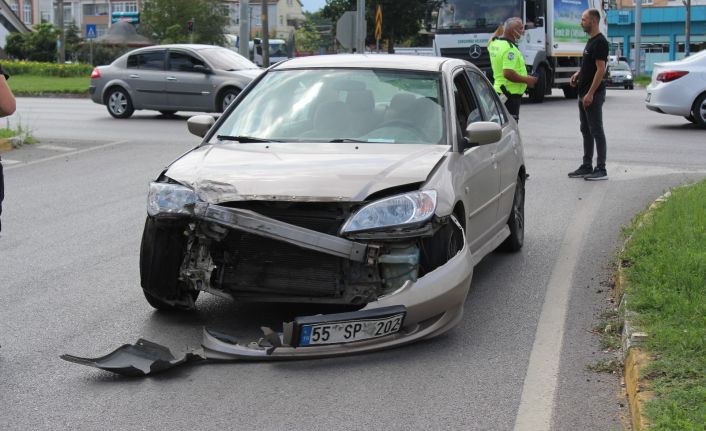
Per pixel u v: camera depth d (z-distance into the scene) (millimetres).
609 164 14367
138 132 19375
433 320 5711
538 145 16719
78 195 11703
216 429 4562
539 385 5164
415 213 5520
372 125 6703
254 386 5137
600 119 12742
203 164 6062
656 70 19891
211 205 5562
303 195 5504
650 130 19031
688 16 62562
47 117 22859
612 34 83812
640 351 5086
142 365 5332
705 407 4270
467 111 7328
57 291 7176
